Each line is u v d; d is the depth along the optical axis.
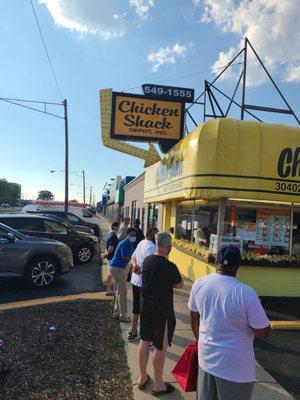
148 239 6.47
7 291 10.54
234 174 8.82
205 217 10.98
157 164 14.95
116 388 4.93
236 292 3.19
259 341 6.70
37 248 10.92
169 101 14.07
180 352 6.03
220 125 8.92
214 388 3.19
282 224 9.96
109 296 9.34
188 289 10.49
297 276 9.66
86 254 16.05
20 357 5.61
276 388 5.00
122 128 13.91
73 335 6.59
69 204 30.72
